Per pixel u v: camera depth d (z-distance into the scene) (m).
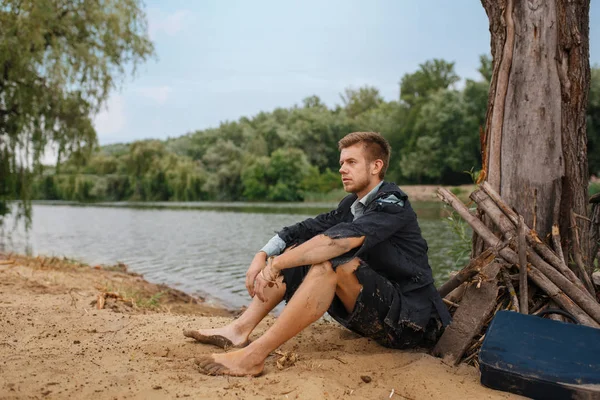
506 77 3.62
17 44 12.07
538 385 2.37
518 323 2.57
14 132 13.24
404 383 2.52
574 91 3.49
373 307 2.76
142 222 27.94
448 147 50.88
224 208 44.62
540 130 3.48
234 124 97.06
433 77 73.62
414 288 2.86
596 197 4.14
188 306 6.89
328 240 2.59
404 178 57.12
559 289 3.10
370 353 3.03
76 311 4.04
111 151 133.12
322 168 80.50
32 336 3.26
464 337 2.90
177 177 69.94
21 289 5.36
